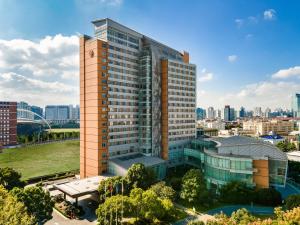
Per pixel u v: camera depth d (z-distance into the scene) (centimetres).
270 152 9462
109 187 8325
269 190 8625
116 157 11781
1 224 4997
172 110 14050
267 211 8019
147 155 12800
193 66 15600
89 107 11306
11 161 16988
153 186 8556
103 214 6606
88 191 8525
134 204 6800
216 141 12544
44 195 6788
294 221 5112
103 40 11150
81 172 11881
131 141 12688
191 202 8738
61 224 7250
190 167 14088
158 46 14138
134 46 12925
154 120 13212
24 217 5250
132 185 8869
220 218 5631
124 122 12262
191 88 15475
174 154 14238
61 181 11844
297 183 11138
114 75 11738
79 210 7875
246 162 9306
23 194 6488
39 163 16388
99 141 10981
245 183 9188
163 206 7175
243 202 8725
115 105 11775
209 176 10375
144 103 12875
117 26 11956
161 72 13925
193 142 14962
